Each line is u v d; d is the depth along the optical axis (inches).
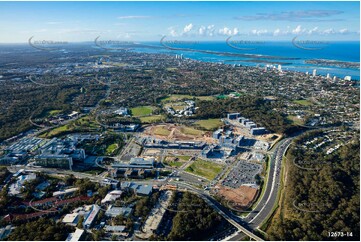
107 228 7066.9
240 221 7455.7
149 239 6742.1
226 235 7052.2
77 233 6884.8
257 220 7480.3
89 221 7239.2
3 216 7706.7
